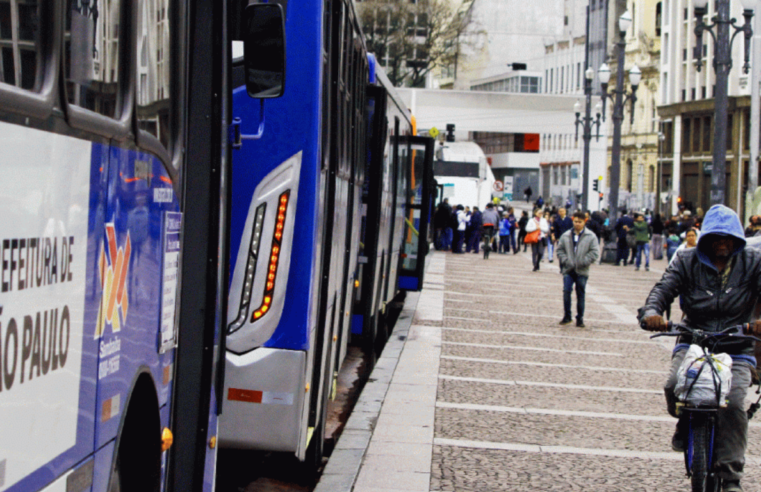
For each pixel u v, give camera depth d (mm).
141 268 3539
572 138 110312
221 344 5039
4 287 2344
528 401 10789
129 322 3377
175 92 4113
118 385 3252
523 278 29750
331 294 7410
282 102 6199
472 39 87812
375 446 8469
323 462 8094
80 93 2859
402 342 15102
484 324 17812
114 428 3225
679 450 6555
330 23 6668
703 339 6402
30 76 2488
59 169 2672
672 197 74688
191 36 4633
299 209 6180
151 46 3684
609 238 42438
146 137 3568
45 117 2559
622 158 104125
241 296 6121
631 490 7395
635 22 100875
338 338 8477
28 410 2500
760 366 10281
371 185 11828
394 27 82750
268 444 6129
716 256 6469
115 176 3184
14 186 2387
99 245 3018
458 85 130750
